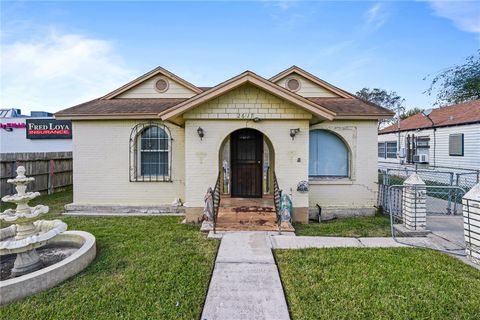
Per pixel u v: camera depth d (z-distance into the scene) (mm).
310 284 3613
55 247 5172
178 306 3139
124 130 8375
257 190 8156
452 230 5887
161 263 4273
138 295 3355
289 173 6863
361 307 3096
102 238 5566
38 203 9289
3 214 4141
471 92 20906
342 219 7613
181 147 8422
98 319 2906
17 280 3338
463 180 12039
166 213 8242
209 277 3848
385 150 19578
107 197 8445
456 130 12711
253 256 4559
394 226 6094
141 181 8414
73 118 8188
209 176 6891
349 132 8117
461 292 3375
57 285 3611
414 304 3139
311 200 8141
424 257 4441
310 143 8320
